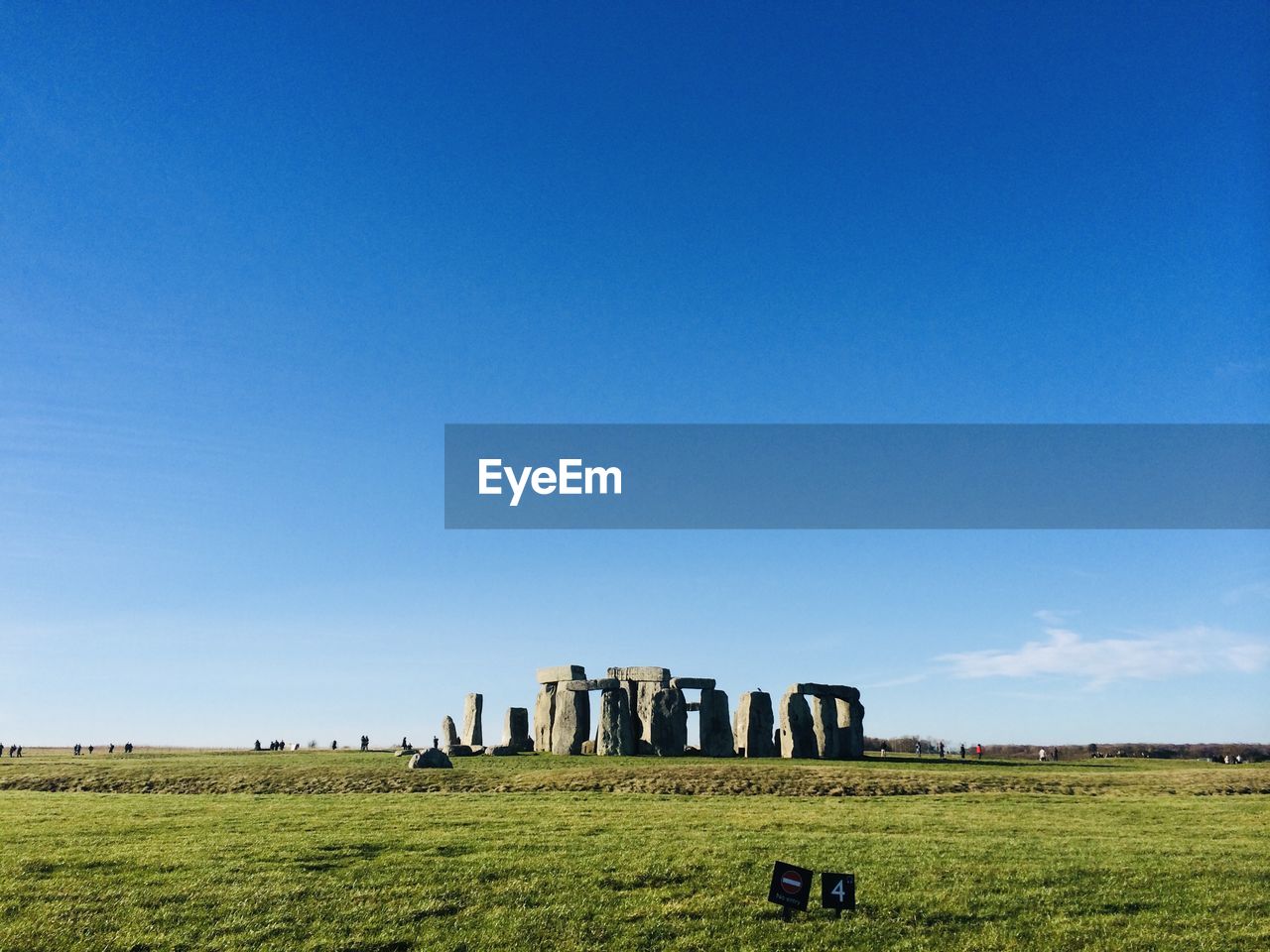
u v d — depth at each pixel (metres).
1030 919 26.53
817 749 75.88
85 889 28.44
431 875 30.08
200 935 24.89
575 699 78.06
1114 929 25.80
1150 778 57.12
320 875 30.00
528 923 25.84
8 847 34.00
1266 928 25.88
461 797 48.25
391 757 70.62
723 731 77.69
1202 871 31.56
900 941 24.94
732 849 33.94
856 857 33.03
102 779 54.38
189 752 85.06
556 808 43.97
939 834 37.81
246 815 41.59
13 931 24.91
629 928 25.59
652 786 51.69
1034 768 67.81
